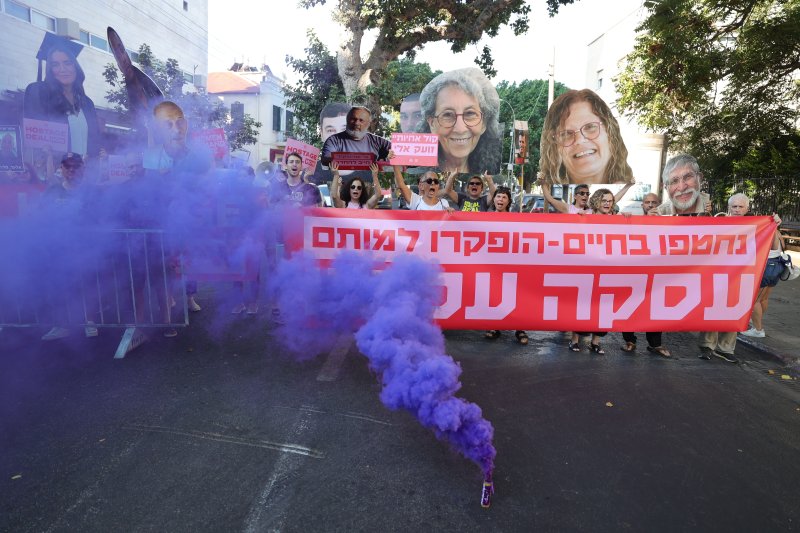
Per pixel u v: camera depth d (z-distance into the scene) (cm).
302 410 370
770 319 679
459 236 499
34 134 613
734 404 415
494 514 263
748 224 512
